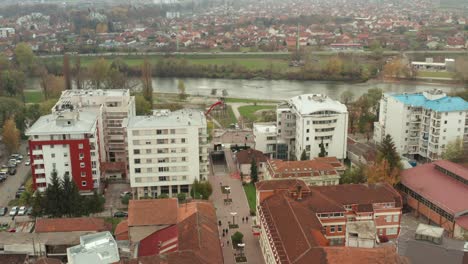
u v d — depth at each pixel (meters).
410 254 147.12
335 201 190.25
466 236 179.75
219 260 152.00
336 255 137.88
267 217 175.75
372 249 139.25
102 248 147.00
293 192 188.62
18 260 172.88
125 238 180.12
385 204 191.75
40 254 178.12
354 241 150.75
